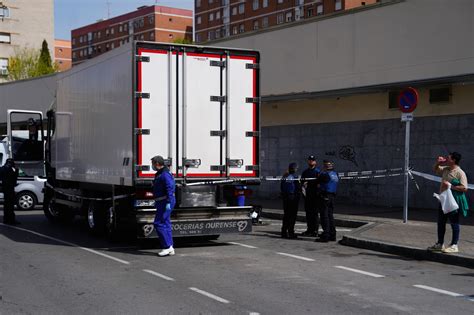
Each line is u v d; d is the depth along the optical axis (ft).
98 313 21.63
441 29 52.21
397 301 23.52
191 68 36.32
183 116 36.04
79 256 34.30
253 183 38.17
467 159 50.98
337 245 38.83
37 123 61.21
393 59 56.54
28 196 66.59
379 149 58.75
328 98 64.03
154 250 36.60
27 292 25.05
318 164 65.31
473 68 49.73
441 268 30.73
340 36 61.87
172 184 33.99
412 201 55.47
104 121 39.22
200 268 30.40
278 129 70.38
